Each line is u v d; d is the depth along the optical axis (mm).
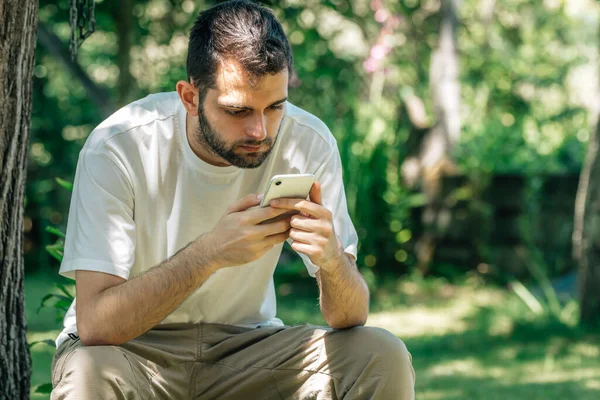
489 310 7914
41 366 5992
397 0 10539
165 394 2922
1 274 3109
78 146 11266
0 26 2986
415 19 11023
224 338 3027
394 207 9664
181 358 2949
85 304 2709
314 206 2682
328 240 2705
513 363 5980
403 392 2748
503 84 11773
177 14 9602
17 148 3092
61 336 2979
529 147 10172
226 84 2633
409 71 11242
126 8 8883
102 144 2844
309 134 3059
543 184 9273
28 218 10961
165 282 2668
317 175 3068
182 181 2920
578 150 10219
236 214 2686
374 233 9656
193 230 2955
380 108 10297
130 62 9000
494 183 9406
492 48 12258
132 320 2668
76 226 2797
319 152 3062
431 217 9609
